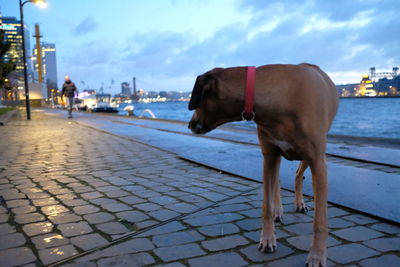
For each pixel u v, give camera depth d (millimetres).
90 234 2867
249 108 2076
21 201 3869
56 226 3064
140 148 8094
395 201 3453
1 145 8844
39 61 91750
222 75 2127
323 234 2178
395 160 5719
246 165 5617
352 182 4203
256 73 2102
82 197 4020
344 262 2312
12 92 78750
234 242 2680
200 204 3693
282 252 2492
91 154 7297
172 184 4625
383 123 34219
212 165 5707
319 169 2135
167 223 3111
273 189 2533
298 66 2180
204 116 2168
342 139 9141
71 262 2355
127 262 2346
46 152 7617
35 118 21438
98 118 20922
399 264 2275
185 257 2424
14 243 2697
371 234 2783
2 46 17297
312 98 2062
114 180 4898
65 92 21172
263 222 2516
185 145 8234
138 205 3680
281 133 2133
